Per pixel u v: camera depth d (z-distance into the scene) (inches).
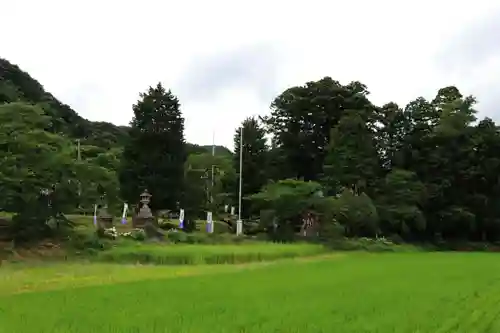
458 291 1096.2
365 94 3713.1
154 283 1178.0
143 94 3006.9
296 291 1074.1
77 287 1106.1
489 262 1910.7
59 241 1740.9
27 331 689.6
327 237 2674.7
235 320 768.9
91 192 1935.3
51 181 1695.4
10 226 1749.5
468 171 3272.6
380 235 3038.9
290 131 3619.6
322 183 3154.5
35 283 1162.0
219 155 4347.9
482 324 761.0
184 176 3038.9
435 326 743.7
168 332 690.8
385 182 3154.5
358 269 1576.0
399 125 3590.1
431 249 3019.2
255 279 1275.8
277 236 2593.5
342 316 808.3
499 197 3309.5
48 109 2340.1
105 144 4141.2
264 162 3233.3
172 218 2861.7
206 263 1685.5
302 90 3619.6
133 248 1781.5
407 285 1189.1
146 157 2874.0
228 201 3435.0
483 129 3366.1
